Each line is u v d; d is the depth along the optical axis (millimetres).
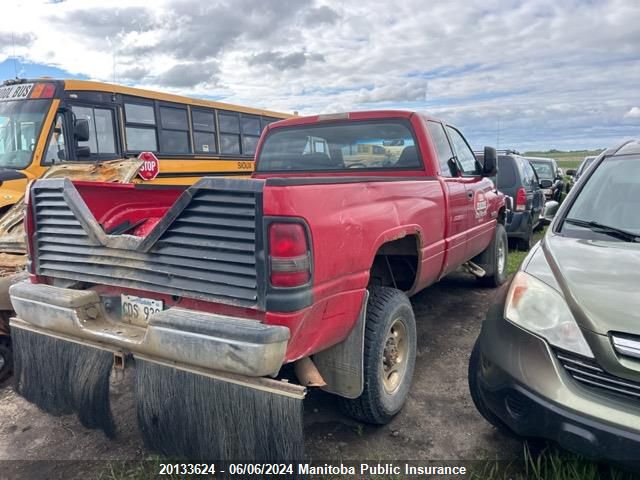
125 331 2816
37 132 8133
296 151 5168
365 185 3078
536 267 2992
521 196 9336
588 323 2445
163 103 10562
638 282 2604
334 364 3100
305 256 2406
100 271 2971
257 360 2268
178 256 2646
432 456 3119
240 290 2451
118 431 3451
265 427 2340
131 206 3785
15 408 3832
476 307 6039
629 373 2297
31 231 3299
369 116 4758
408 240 3932
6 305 3912
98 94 9117
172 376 2561
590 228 3396
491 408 2730
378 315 3248
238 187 2410
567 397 2379
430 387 4004
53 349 3068
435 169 4520
